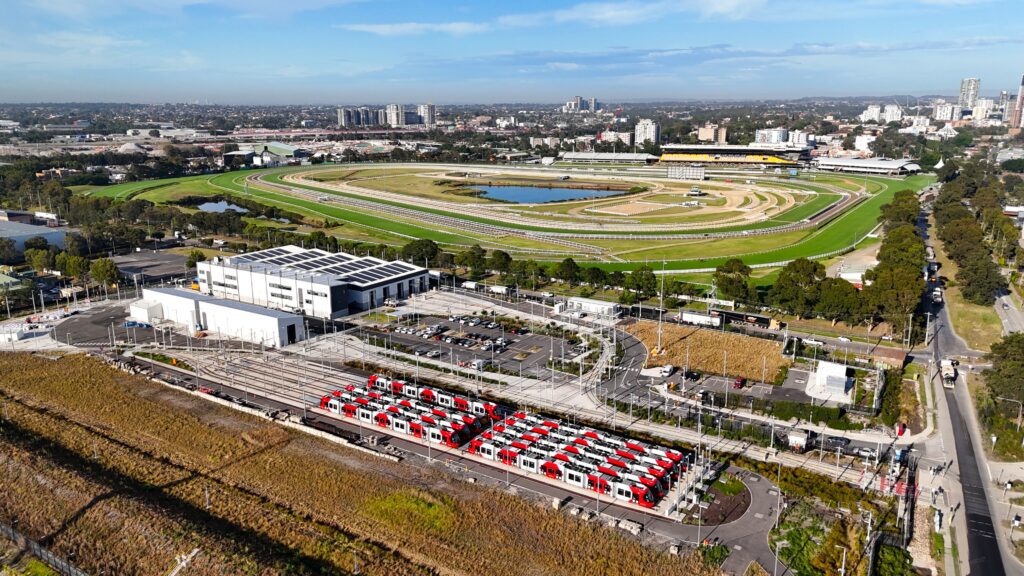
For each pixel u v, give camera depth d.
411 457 117.94
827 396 145.62
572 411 138.38
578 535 95.00
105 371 158.00
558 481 110.31
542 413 137.25
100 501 100.81
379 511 100.19
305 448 120.19
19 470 109.62
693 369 161.25
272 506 101.19
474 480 109.75
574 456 114.62
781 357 168.12
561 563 88.94
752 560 90.12
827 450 121.31
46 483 105.94
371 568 86.94
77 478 107.19
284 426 129.38
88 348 175.12
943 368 156.25
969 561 90.88
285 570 85.56
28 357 167.38
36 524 96.81
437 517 98.50
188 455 117.94
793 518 99.69
